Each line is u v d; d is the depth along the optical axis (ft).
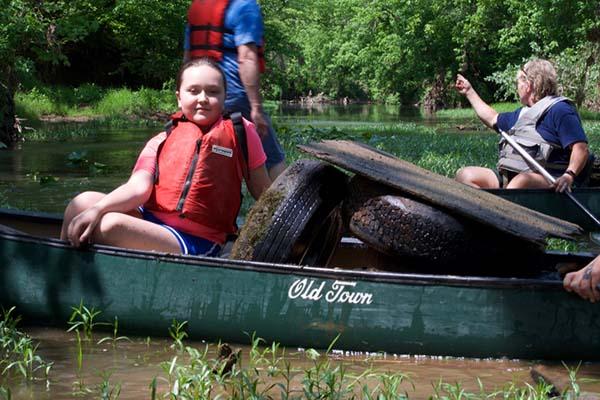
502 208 14.29
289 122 89.81
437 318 12.36
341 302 12.50
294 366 11.81
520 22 119.65
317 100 247.29
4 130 54.85
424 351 12.46
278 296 12.61
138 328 13.04
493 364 12.24
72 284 13.19
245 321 12.72
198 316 12.82
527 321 12.32
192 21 18.57
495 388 10.94
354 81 238.89
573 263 14.82
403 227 13.30
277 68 164.35
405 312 12.39
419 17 160.86
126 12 113.50
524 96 24.29
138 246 13.57
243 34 18.07
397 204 13.35
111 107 90.27
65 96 91.76
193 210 13.92
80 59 116.98
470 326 12.34
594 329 12.34
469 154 42.22
